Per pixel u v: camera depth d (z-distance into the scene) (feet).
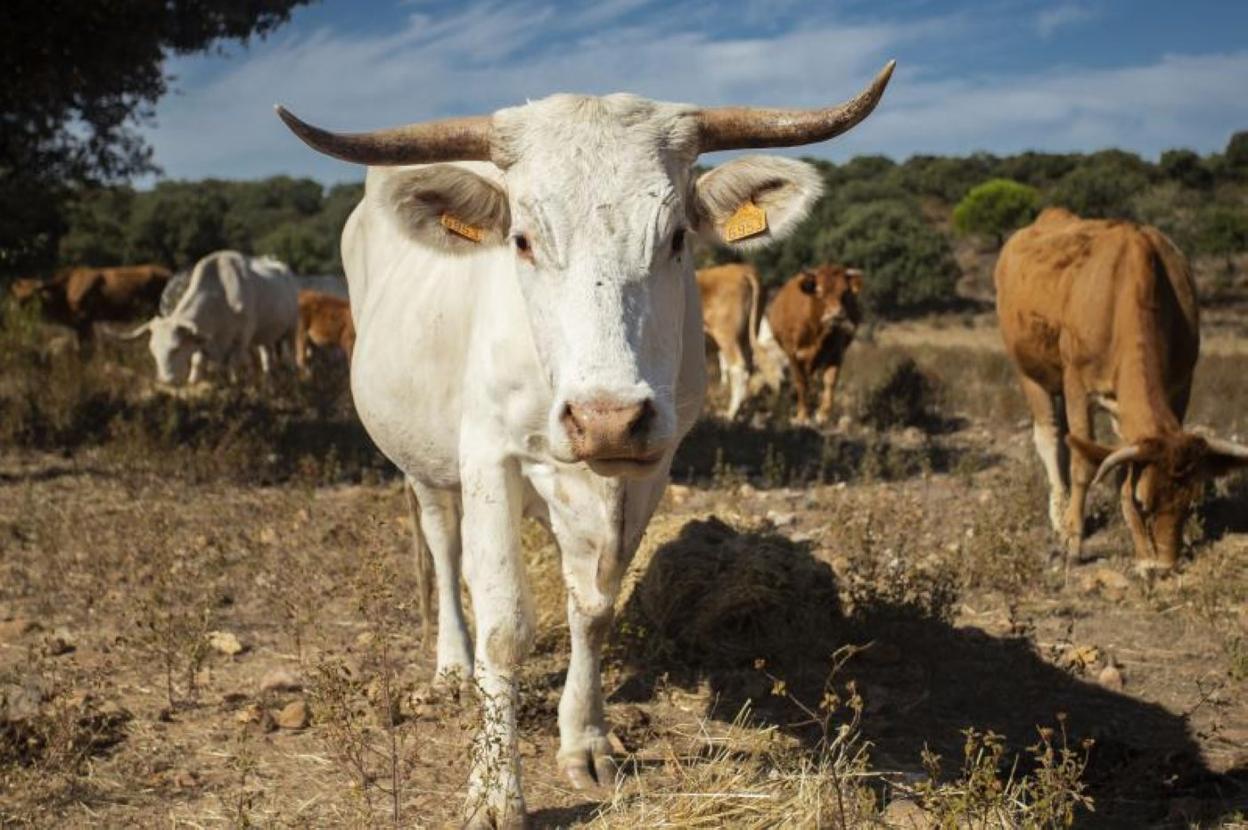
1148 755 14.53
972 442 40.37
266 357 65.57
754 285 46.96
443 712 14.83
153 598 19.01
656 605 18.15
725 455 36.88
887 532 25.14
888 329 120.47
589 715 13.84
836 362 46.60
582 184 10.75
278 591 21.17
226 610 20.51
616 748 14.16
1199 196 186.50
